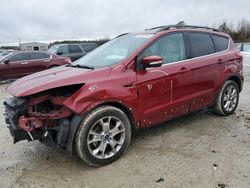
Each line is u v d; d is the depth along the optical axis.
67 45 16.12
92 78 3.96
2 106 7.69
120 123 4.10
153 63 4.20
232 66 5.83
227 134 4.99
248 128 5.28
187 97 5.01
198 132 5.11
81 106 3.71
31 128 3.70
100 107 3.92
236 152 4.26
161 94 4.58
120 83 4.09
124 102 4.11
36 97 3.83
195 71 5.06
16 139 3.86
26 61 12.98
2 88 11.32
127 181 3.58
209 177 3.59
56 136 3.88
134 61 4.33
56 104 3.84
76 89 3.88
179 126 5.43
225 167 3.82
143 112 4.39
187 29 5.25
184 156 4.18
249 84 10.13
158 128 5.35
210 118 5.87
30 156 4.36
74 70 4.33
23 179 3.70
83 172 3.85
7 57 12.67
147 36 4.77
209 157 4.12
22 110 3.85
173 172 3.74
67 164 4.07
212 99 5.57
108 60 4.55
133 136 4.98
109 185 3.52
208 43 5.53
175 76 4.73
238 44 15.23
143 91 4.33
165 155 4.23
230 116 5.99
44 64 13.40
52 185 3.56
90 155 3.85
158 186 3.45
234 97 6.04
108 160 4.00
